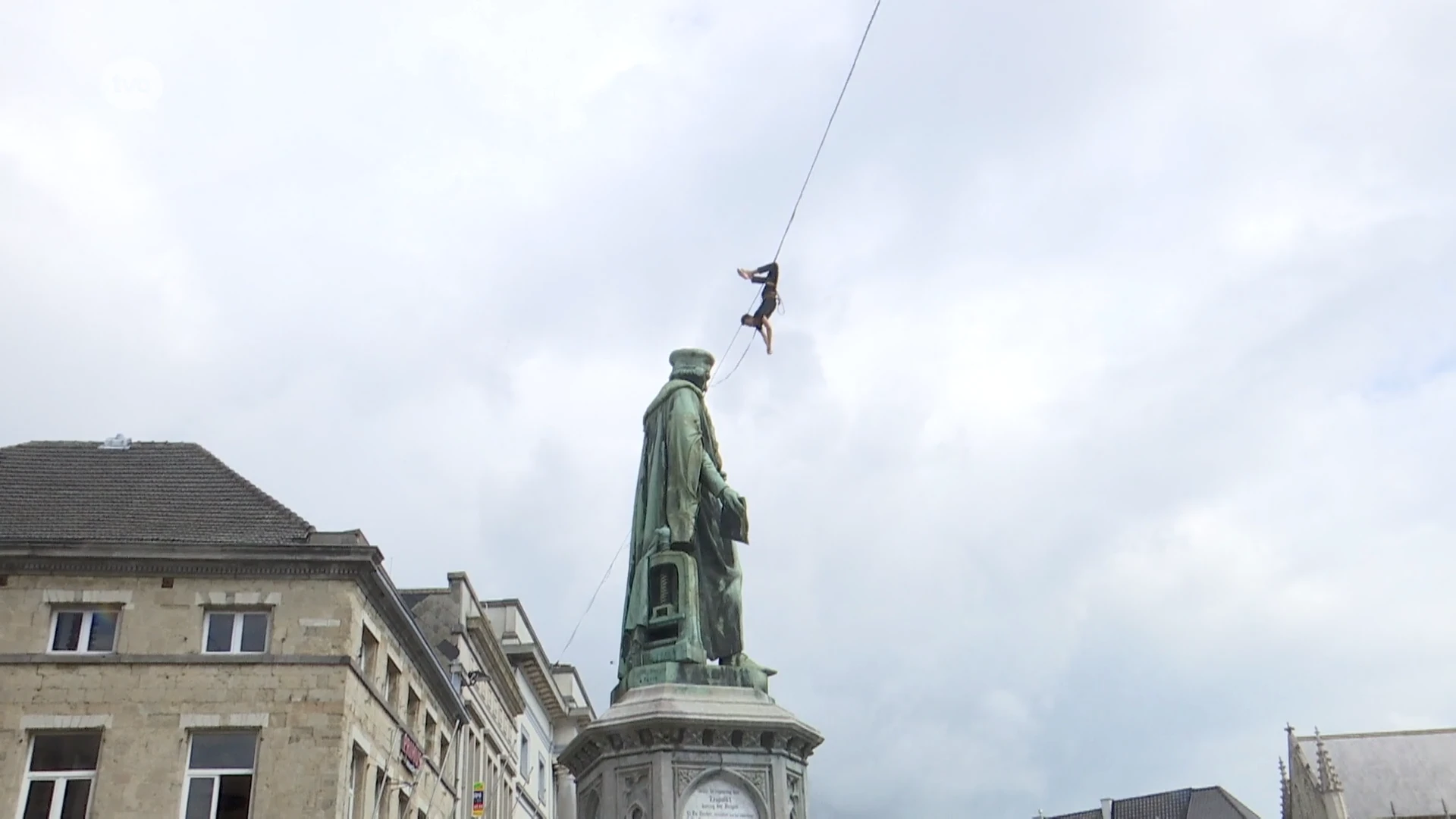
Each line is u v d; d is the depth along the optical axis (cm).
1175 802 9906
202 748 2466
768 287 1875
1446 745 9381
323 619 2605
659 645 1571
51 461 2977
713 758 1453
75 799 2377
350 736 2570
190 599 2556
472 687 3891
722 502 1692
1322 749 9144
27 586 2494
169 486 2912
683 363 1781
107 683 2442
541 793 5334
